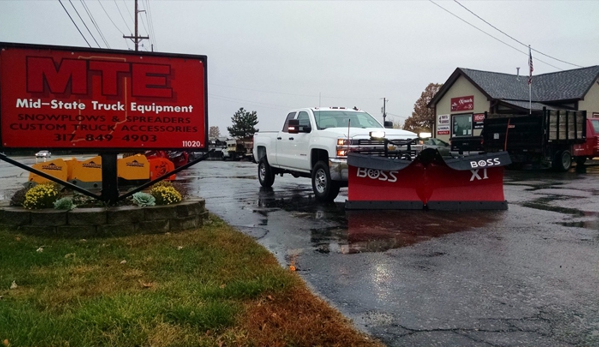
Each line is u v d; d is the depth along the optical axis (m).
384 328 3.75
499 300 4.36
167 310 3.78
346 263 5.58
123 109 7.13
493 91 30.80
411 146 10.42
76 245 5.98
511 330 3.72
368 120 12.03
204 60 7.49
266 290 4.39
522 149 19.61
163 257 5.41
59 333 3.39
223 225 7.54
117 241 6.20
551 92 32.16
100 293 4.24
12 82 6.65
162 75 7.30
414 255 5.93
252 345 3.38
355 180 9.52
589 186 13.67
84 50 6.93
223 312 3.76
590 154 21.52
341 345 3.43
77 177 11.59
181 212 7.06
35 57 6.73
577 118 20.09
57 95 6.82
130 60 7.14
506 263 5.55
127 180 12.72
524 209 9.36
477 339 3.57
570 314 4.03
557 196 11.36
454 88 33.03
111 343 3.32
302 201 10.95
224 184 15.42
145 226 6.77
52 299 4.06
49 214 6.47
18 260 5.16
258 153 14.51
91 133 7.00
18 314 3.65
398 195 9.42
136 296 4.06
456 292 4.58
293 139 12.09
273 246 6.42
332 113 11.83
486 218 8.40
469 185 9.48
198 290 4.29
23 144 6.71
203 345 3.34
